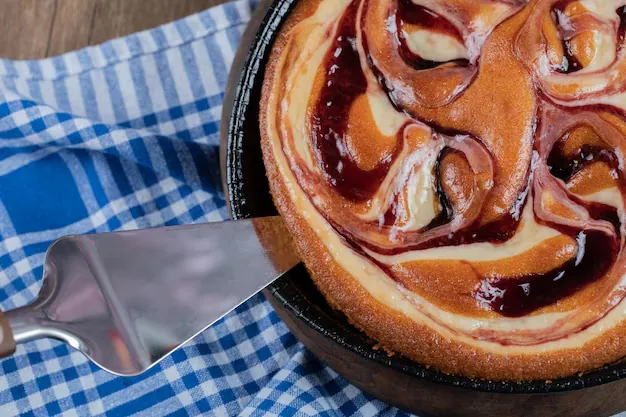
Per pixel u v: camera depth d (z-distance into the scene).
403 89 0.61
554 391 0.58
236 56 0.67
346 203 0.60
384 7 0.62
